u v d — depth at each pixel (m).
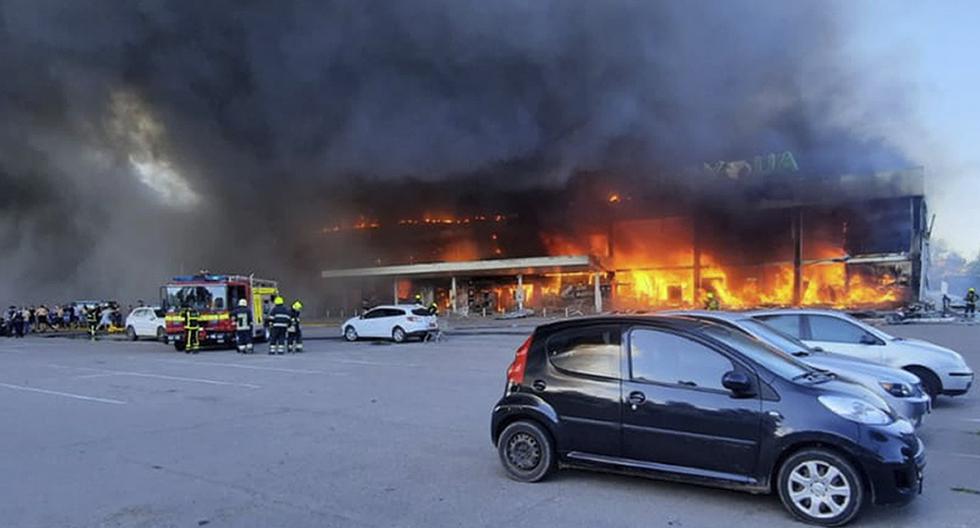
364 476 5.55
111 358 17.83
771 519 4.40
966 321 28.50
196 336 19.70
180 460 6.14
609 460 5.04
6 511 4.67
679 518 4.42
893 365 8.82
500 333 28.11
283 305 19.31
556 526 4.29
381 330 23.47
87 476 5.60
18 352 21.09
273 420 8.18
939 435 7.22
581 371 5.25
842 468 4.25
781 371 4.72
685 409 4.75
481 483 5.32
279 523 4.40
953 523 4.31
